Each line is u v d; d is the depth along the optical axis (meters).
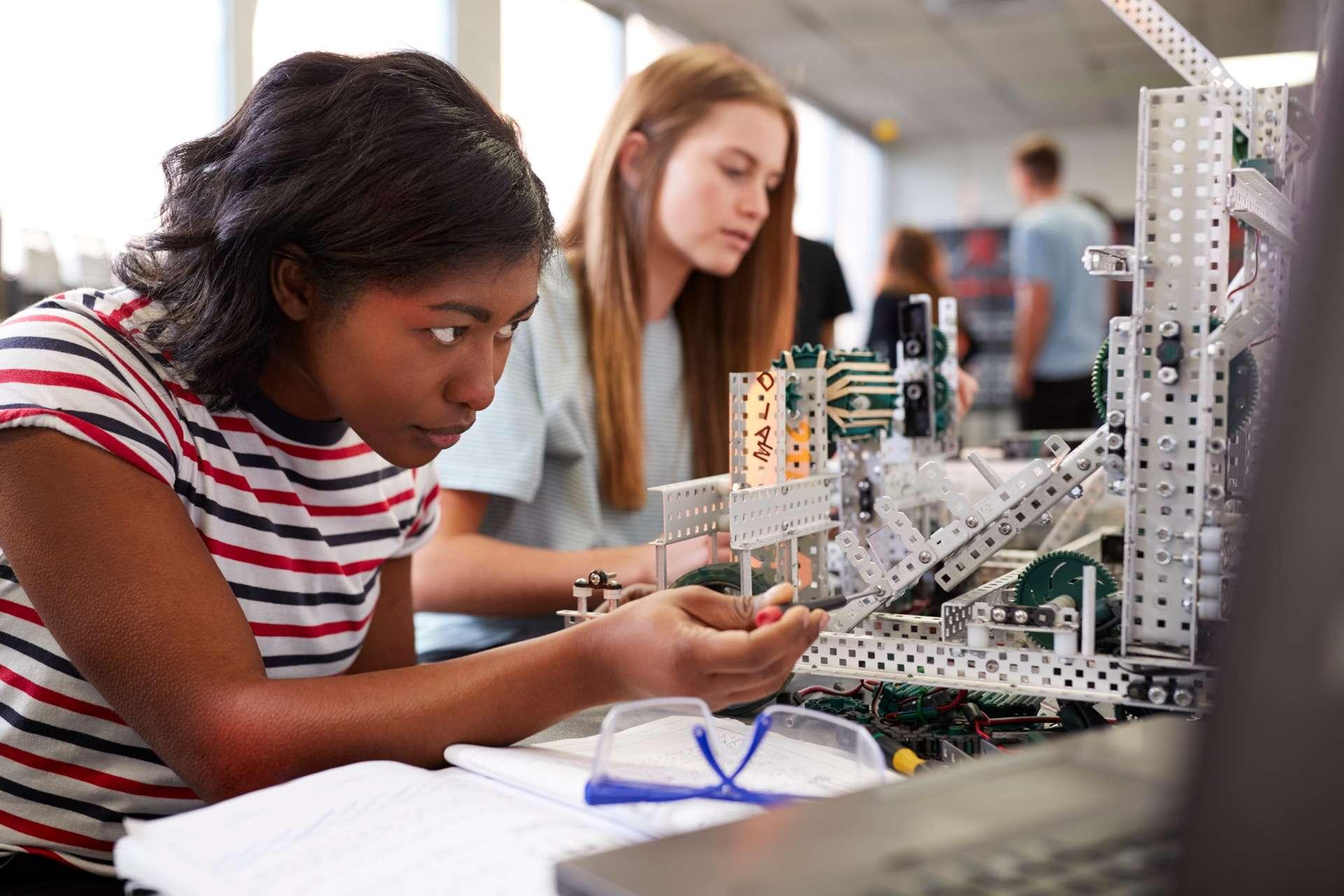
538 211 0.75
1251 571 0.31
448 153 0.71
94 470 0.70
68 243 2.39
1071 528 1.29
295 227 0.72
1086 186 8.71
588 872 0.41
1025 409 5.58
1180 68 0.93
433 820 0.55
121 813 0.82
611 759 0.62
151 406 0.78
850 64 6.87
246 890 0.48
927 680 0.78
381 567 1.05
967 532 0.81
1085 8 5.72
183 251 0.79
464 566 1.41
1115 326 0.77
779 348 1.66
